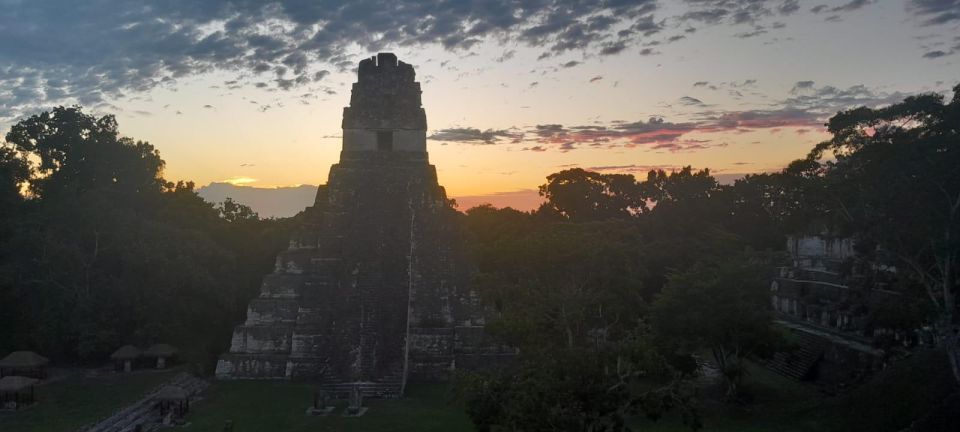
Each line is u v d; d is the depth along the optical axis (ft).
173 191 232.73
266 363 158.40
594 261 136.87
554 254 137.28
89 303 166.71
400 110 193.06
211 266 186.19
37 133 215.31
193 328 188.34
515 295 132.67
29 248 170.30
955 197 99.81
